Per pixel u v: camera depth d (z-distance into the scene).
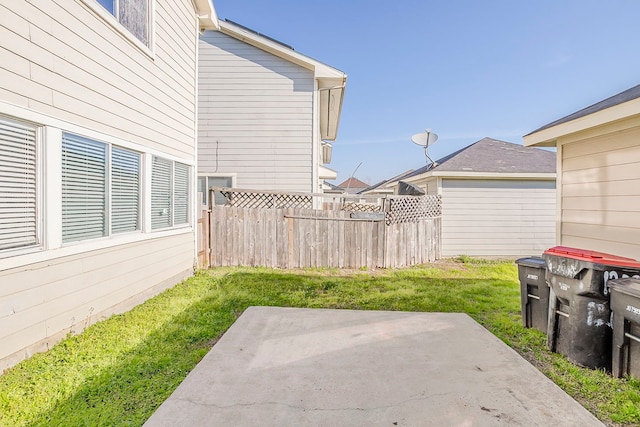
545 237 8.98
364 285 5.79
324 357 3.06
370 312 4.34
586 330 2.89
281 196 7.70
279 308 4.49
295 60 8.92
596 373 2.79
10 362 2.77
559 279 3.11
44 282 3.10
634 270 2.78
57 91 3.22
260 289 5.43
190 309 4.34
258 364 2.91
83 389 2.47
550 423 2.14
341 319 4.08
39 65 3.03
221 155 9.05
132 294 4.48
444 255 8.95
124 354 3.04
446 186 8.95
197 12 6.57
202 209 7.11
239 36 8.89
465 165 9.15
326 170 14.91
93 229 3.77
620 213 3.91
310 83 9.08
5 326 2.74
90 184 3.71
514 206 8.98
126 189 4.41
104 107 3.88
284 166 9.09
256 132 9.05
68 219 3.40
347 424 2.11
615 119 3.65
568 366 2.92
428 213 8.37
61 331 3.30
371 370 2.82
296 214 7.30
